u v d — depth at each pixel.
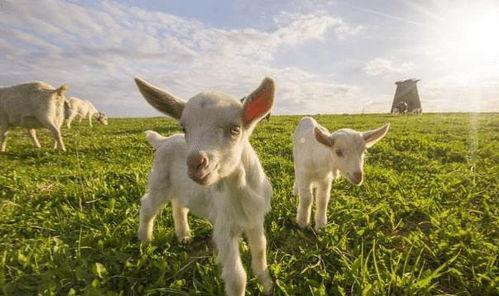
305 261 0.58
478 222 0.72
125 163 1.34
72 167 1.26
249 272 0.54
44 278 0.50
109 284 0.51
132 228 0.69
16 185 0.96
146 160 1.37
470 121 2.88
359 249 0.61
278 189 0.94
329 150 0.69
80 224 0.70
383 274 0.51
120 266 0.56
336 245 0.61
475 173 1.01
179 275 0.54
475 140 1.68
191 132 0.38
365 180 1.01
